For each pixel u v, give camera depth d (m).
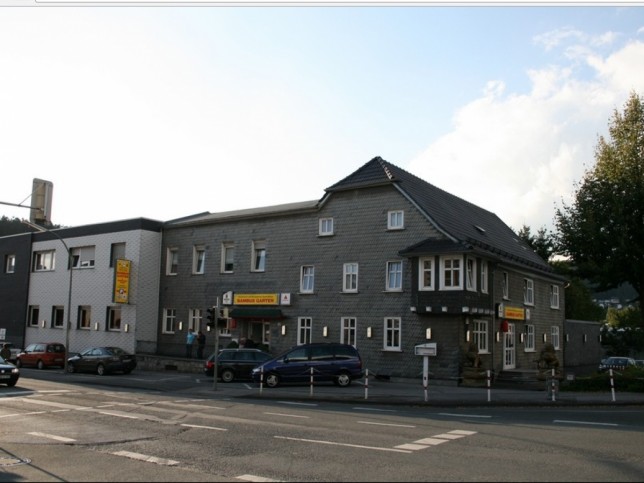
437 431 12.56
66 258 42.22
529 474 8.51
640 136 36.94
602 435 11.99
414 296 27.45
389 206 29.64
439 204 32.19
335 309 30.50
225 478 8.36
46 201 17.94
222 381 27.06
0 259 47.66
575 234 36.44
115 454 10.07
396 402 19.00
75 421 13.97
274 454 10.04
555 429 12.87
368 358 28.86
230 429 12.80
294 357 25.20
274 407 17.38
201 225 37.16
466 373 26.12
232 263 35.62
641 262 34.69
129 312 37.41
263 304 33.09
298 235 32.75
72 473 8.66
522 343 33.41
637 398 19.55
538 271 35.03
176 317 37.44
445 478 8.28
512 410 17.25
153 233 38.53
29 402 17.80
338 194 31.56
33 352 36.62
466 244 26.58
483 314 27.88
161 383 26.02
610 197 35.72
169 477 8.42
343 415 15.48
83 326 40.44
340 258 30.86
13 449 10.52
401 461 9.44
